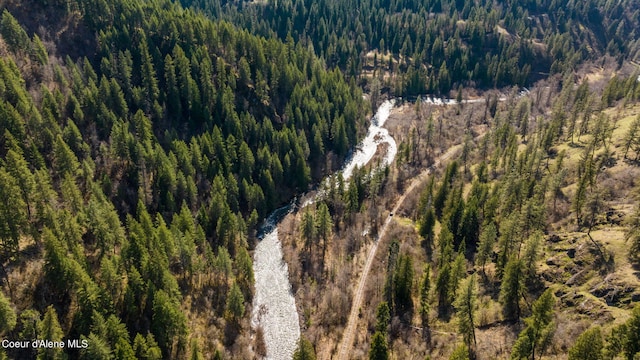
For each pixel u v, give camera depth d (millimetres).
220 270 93875
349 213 117688
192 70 139000
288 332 87000
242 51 158375
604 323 61594
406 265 82625
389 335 77875
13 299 68375
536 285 74812
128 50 131875
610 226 78625
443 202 111000
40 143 97750
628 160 95500
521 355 58750
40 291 71250
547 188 93500
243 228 107500
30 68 114750
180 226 95500
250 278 96438
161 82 136500
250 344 84188
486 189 103125
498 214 98750
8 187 74062
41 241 78688
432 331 76750
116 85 118375
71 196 85438
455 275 79188
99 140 111812
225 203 108312
